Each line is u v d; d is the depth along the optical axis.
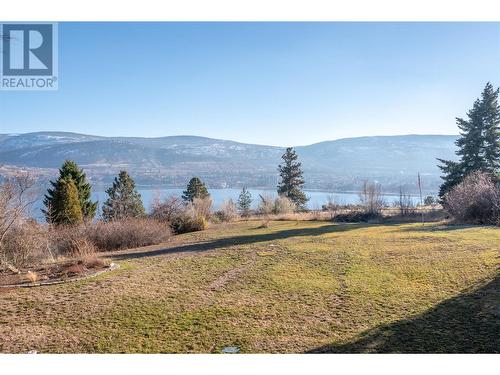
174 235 20.66
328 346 6.32
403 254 11.88
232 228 22.25
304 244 14.16
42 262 12.20
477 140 31.02
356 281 9.46
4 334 6.48
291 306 7.93
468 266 10.23
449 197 22.86
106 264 10.77
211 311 7.63
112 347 6.23
